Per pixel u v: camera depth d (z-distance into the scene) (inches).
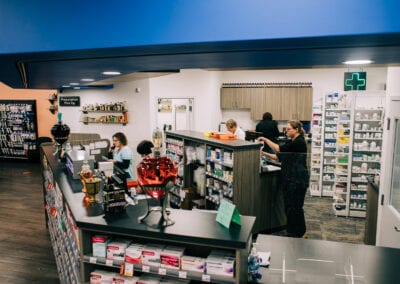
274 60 77.0
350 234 219.0
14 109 456.8
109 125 350.3
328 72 392.5
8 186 334.3
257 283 93.7
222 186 205.0
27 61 80.0
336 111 286.8
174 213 101.7
